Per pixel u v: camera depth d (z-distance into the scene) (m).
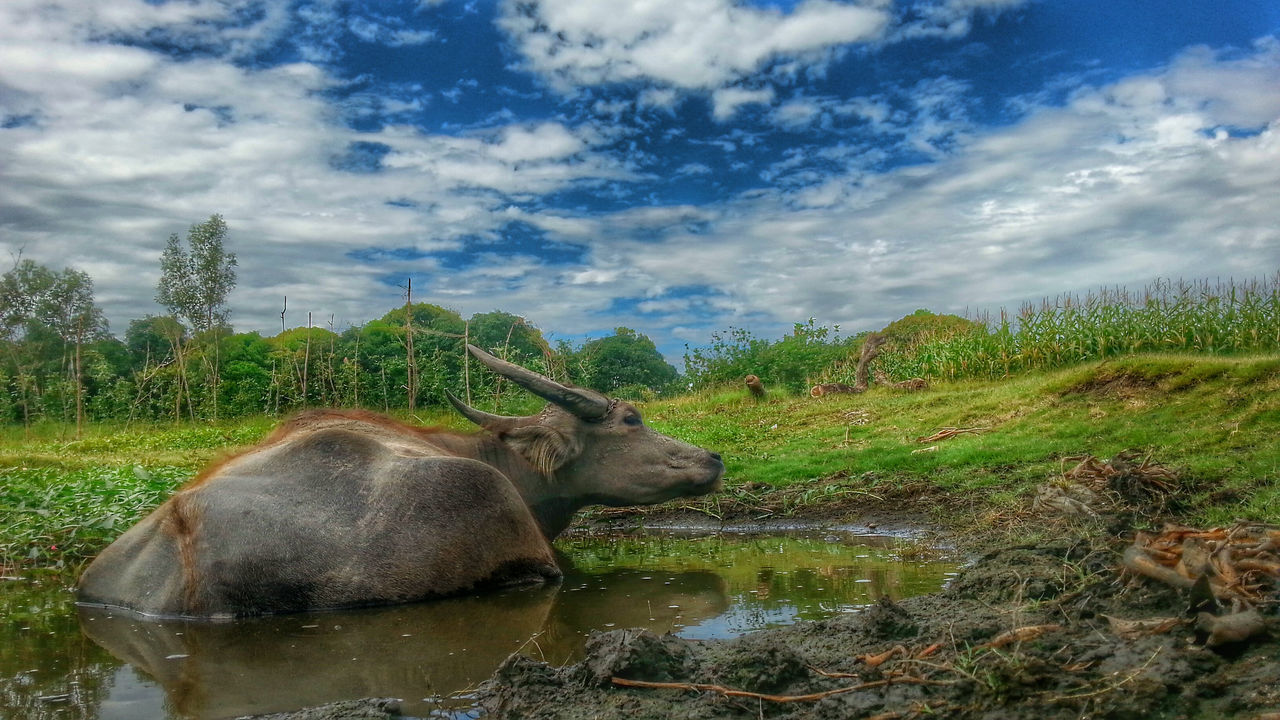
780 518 9.02
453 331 25.28
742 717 3.10
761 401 20.73
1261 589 3.69
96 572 5.66
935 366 20.88
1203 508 6.46
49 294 29.48
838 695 3.21
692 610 5.01
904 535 7.76
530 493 6.83
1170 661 3.12
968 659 3.36
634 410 7.16
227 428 19.56
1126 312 18.45
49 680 3.91
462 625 4.71
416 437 6.24
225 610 5.03
